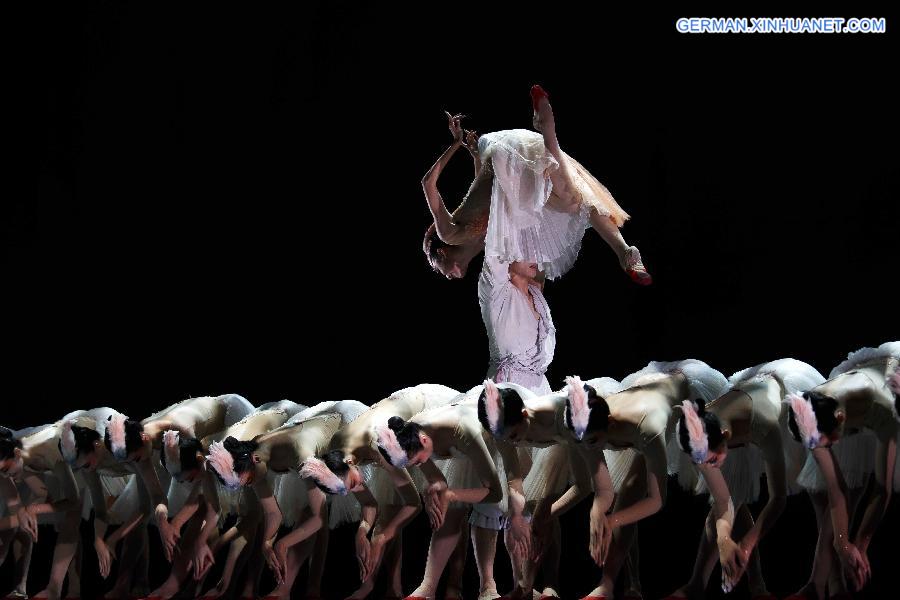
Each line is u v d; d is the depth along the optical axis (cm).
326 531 1912
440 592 2017
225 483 1722
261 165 2797
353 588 2188
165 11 2788
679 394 1680
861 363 1641
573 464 1691
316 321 2784
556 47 2570
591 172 2545
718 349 2441
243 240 2816
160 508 1847
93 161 2856
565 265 1892
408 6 2667
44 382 2861
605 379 1812
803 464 1688
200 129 2816
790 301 2391
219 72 2789
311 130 2766
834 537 1551
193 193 2830
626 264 1848
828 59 2355
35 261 2880
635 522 1716
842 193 2348
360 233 2762
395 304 2744
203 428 1989
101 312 2864
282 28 2744
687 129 2467
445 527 1753
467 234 1947
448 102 2680
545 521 1728
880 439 1570
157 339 2845
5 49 2811
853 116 2342
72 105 2841
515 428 1628
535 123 1839
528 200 1842
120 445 1828
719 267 2439
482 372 2684
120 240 2861
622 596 1800
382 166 2742
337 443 1792
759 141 2416
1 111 2834
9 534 1970
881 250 2320
